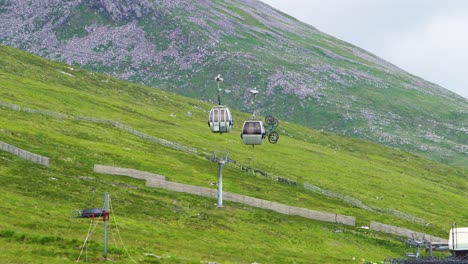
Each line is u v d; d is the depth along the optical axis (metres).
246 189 159.00
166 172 155.75
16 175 125.62
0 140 146.25
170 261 85.62
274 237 121.69
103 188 131.38
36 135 161.00
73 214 105.81
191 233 111.50
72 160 147.00
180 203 133.12
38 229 92.00
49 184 125.12
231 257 98.94
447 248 117.88
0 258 74.88
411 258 102.31
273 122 134.00
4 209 99.00
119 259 82.31
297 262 103.75
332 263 107.44
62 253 80.44
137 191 135.12
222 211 133.50
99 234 96.25
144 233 103.44
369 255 121.88
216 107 133.75
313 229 134.25
